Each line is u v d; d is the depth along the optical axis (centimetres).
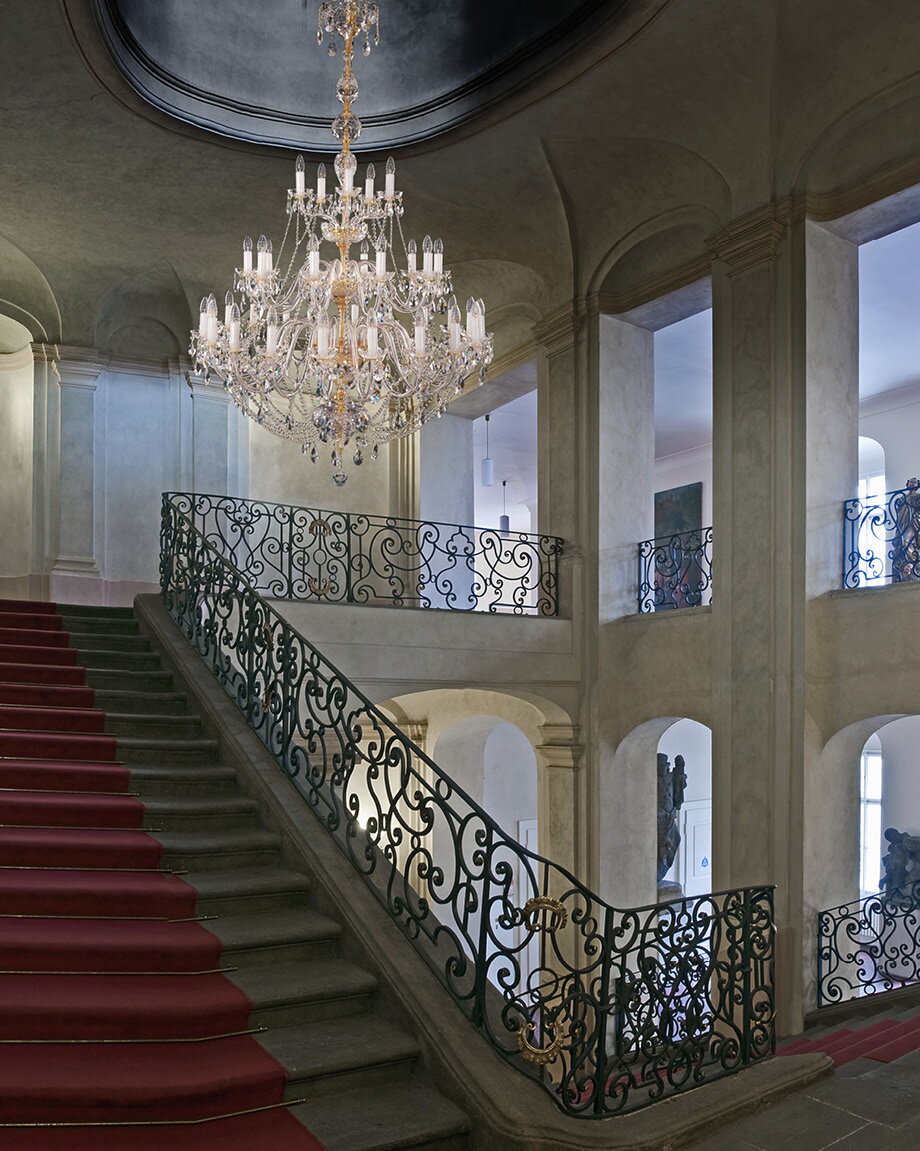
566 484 1244
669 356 1555
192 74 1040
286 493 1502
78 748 720
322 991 513
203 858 626
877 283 1294
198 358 877
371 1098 466
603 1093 470
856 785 996
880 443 1681
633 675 1176
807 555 965
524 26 973
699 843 1914
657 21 897
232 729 756
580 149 1100
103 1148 405
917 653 895
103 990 490
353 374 848
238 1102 444
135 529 1406
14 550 1396
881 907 1005
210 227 1264
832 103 949
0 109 1020
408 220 1225
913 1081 541
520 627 1191
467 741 1557
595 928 488
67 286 1354
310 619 1085
